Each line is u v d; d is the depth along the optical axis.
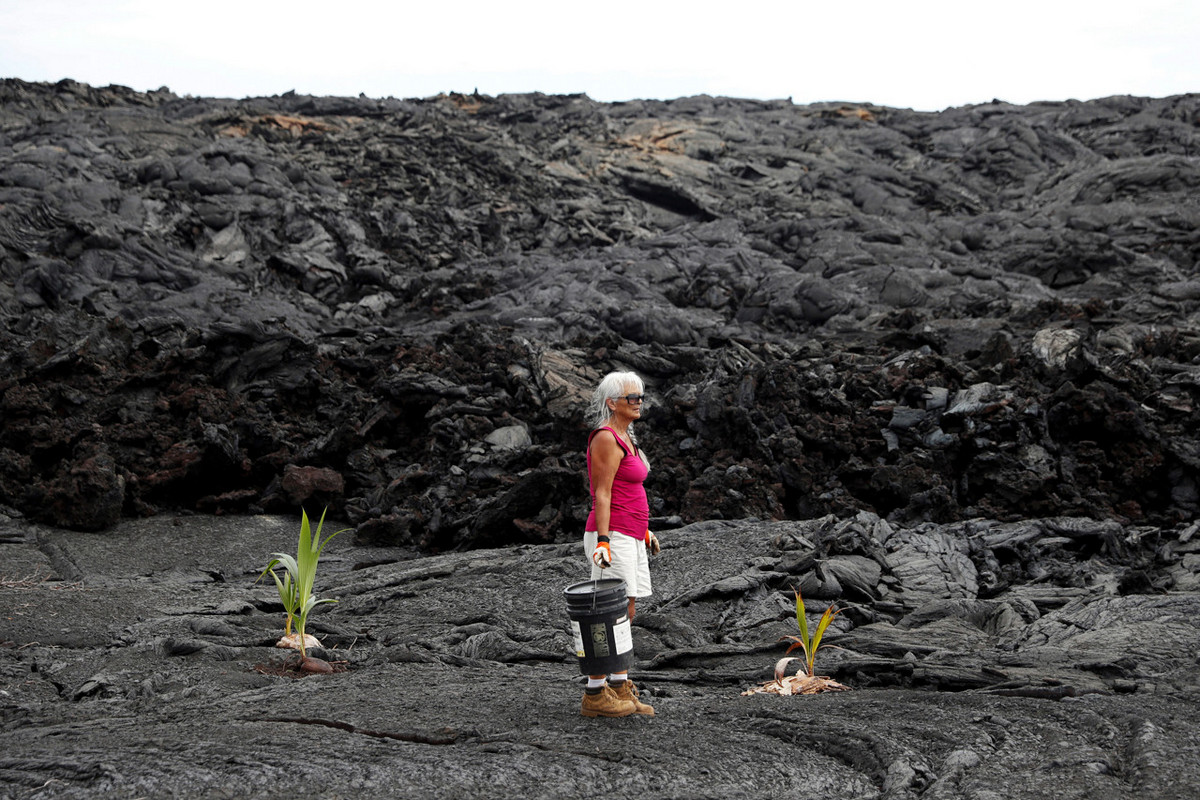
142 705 5.78
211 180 31.11
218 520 13.43
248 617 8.57
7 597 8.83
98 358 15.34
